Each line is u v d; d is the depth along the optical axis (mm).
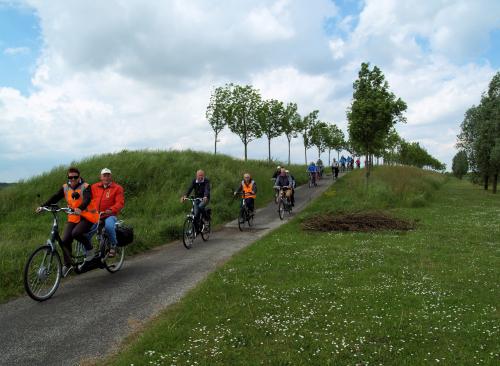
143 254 10867
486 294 6852
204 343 4859
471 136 43625
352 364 4367
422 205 22250
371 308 6082
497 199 28797
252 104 35312
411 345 4844
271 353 4625
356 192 25297
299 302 6328
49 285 7164
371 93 24188
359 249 10461
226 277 7852
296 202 23172
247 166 29906
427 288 7145
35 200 19000
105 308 6391
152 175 22047
